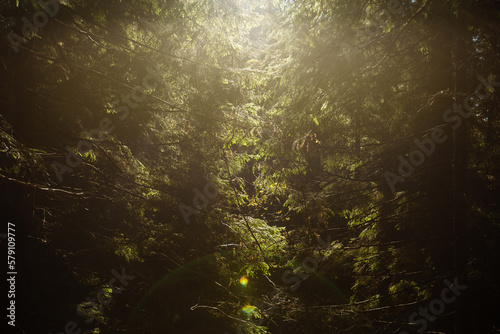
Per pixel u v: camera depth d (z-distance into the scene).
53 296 9.21
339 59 6.75
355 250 8.78
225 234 8.52
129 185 8.61
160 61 6.98
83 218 9.46
